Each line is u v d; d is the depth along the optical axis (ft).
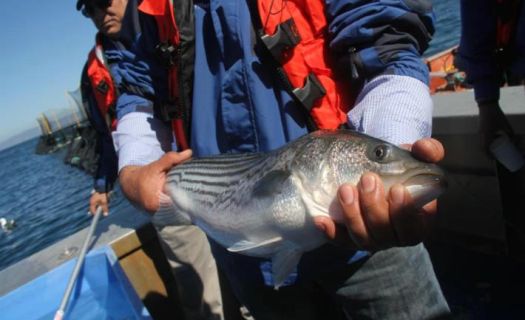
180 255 9.77
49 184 73.15
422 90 4.83
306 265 5.73
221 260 6.74
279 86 5.43
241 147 5.86
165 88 6.79
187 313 10.32
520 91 8.48
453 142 8.63
